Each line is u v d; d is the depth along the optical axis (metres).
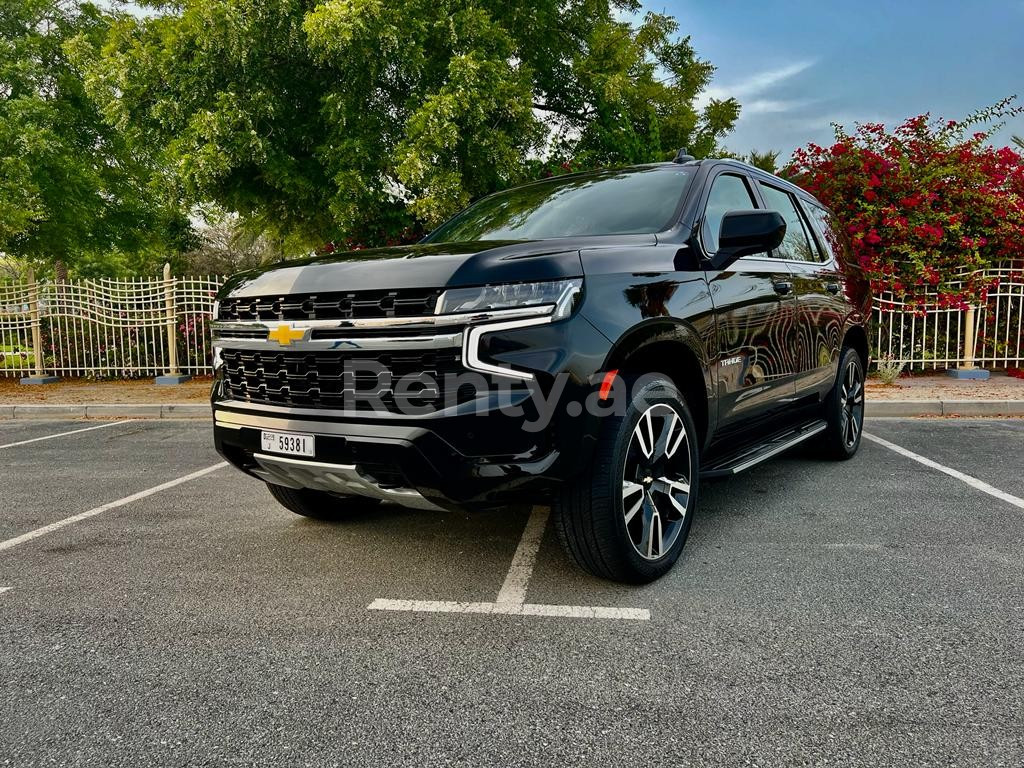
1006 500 4.19
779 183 4.65
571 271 2.64
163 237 22.53
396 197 11.44
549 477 2.55
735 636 2.50
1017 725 1.94
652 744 1.89
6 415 8.90
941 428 6.66
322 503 3.89
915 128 10.00
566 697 2.12
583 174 4.20
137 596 2.97
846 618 2.62
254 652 2.45
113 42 10.66
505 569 3.21
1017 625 2.54
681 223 3.36
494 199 4.38
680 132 14.74
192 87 10.05
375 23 9.49
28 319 11.91
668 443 3.03
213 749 1.90
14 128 14.52
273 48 10.17
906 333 9.88
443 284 2.52
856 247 9.56
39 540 3.79
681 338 3.05
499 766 1.81
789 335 4.14
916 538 3.52
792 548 3.39
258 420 2.98
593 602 2.82
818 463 5.24
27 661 2.42
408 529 3.85
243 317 3.10
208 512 4.27
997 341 9.76
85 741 1.95
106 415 8.80
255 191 11.21
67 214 16.58
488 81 10.11
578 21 13.35
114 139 17.91
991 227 9.71
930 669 2.24
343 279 2.75
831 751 1.84
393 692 2.17
